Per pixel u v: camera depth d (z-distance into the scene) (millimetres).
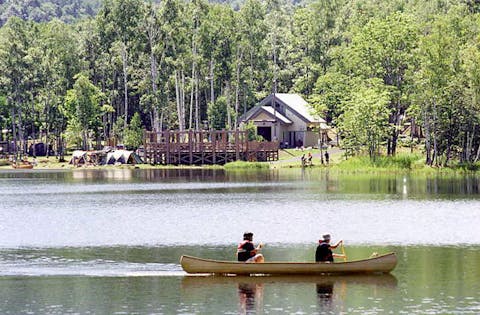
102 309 80562
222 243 119500
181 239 123625
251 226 137250
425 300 82500
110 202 179500
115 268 99812
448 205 164625
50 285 90875
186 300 83438
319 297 83875
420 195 186125
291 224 139250
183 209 163125
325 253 94188
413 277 92812
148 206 169750
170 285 90062
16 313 79375
